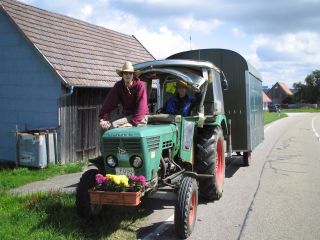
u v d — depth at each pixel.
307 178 7.90
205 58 8.41
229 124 7.80
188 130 5.46
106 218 5.09
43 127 10.68
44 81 10.62
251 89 8.72
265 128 22.72
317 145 13.64
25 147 9.81
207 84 6.06
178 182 4.77
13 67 11.03
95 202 4.26
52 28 12.31
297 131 20.30
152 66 5.99
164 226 4.98
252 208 5.82
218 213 5.59
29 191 7.01
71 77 10.49
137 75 5.78
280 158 10.57
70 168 9.45
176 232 4.56
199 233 4.79
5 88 11.18
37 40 10.91
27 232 4.48
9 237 4.31
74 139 10.81
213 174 5.90
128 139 4.45
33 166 9.77
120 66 13.51
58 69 10.41
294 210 5.71
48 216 5.02
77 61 11.56
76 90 10.87
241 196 6.51
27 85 10.88
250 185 7.30
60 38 12.12
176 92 5.88
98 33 15.00
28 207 5.44
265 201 6.19
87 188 4.75
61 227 4.59
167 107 5.80
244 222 5.20
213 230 4.90
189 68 6.09
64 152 10.45
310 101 82.75
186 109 5.70
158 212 5.59
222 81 7.41
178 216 4.51
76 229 4.54
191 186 4.66
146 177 4.46
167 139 4.94
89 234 4.52
